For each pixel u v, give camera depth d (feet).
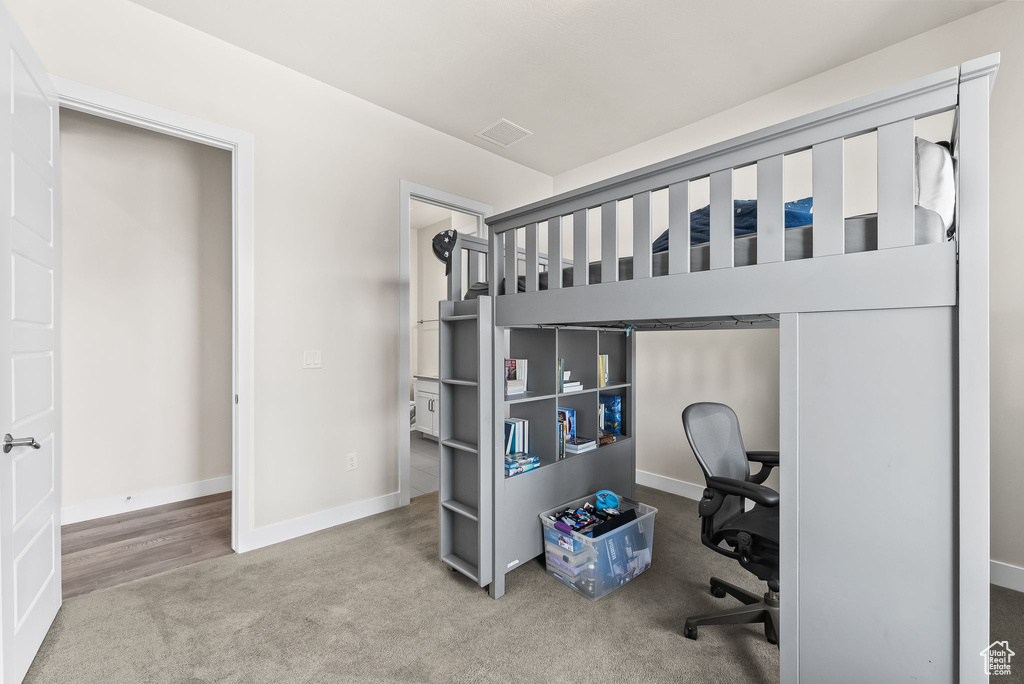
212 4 6.76
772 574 4.99
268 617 5.84
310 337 8.54
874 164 7.69
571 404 8.67
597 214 12.30
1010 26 6.60
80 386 9.07
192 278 10.38
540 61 8.20
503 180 12.14
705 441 5.78
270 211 8.07
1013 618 5.75
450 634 5.53
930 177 3.57
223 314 10.80
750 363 9.32
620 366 9.37
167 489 10.05
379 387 9.54
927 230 3.29
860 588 3.57
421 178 10.33
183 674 4.83
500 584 6.38
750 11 6.93
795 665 3.87
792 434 3.83
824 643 3.74
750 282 3.98
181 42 7.14
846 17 7.02
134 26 6.72
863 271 3.44
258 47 7.73
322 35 7.47
